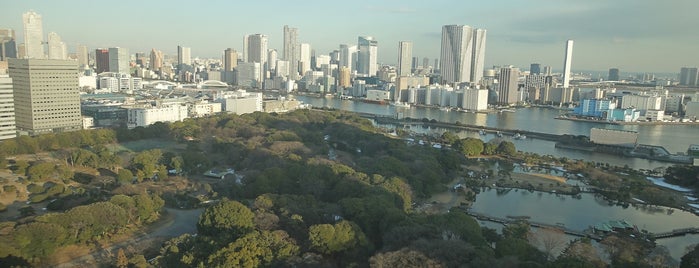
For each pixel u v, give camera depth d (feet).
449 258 626.64
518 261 628.28
